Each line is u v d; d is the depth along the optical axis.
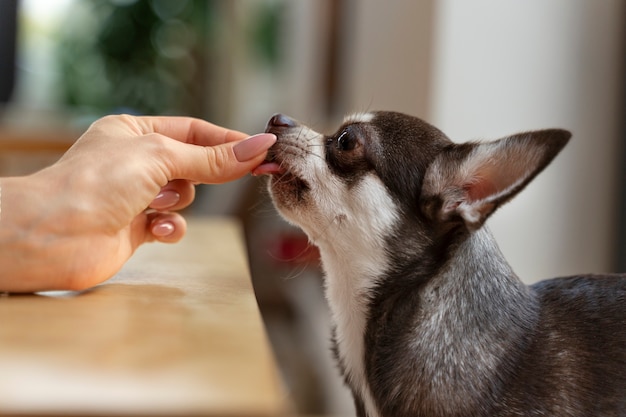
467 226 0.40
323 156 0.44
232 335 0.28
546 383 0.37
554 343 0.38
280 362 0.87
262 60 1.64
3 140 0.69
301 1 1.26
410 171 0.43
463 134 0.59
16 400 0.23
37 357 0.26
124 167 0.34
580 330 0.39
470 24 0.58
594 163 0.62
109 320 0.30
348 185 0.43
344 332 0.43
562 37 0.60
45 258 0.33
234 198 1.01
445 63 0.58
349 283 0.43
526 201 0.62
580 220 0.63
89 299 0.33
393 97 0.67
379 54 0.73
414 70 0.62
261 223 0.98
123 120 0.38
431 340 0.39
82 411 0.22
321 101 1.00
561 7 0.59
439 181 0.42
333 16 0.94
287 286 1.03
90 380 0.25
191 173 0.36
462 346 0.39
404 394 0.39
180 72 1.54
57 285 0.34
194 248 0.46
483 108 0.59
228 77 1.52
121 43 1.50
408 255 0.42
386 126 0.44
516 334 0.39
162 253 0.44
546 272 0.63
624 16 0.60
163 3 1.51
